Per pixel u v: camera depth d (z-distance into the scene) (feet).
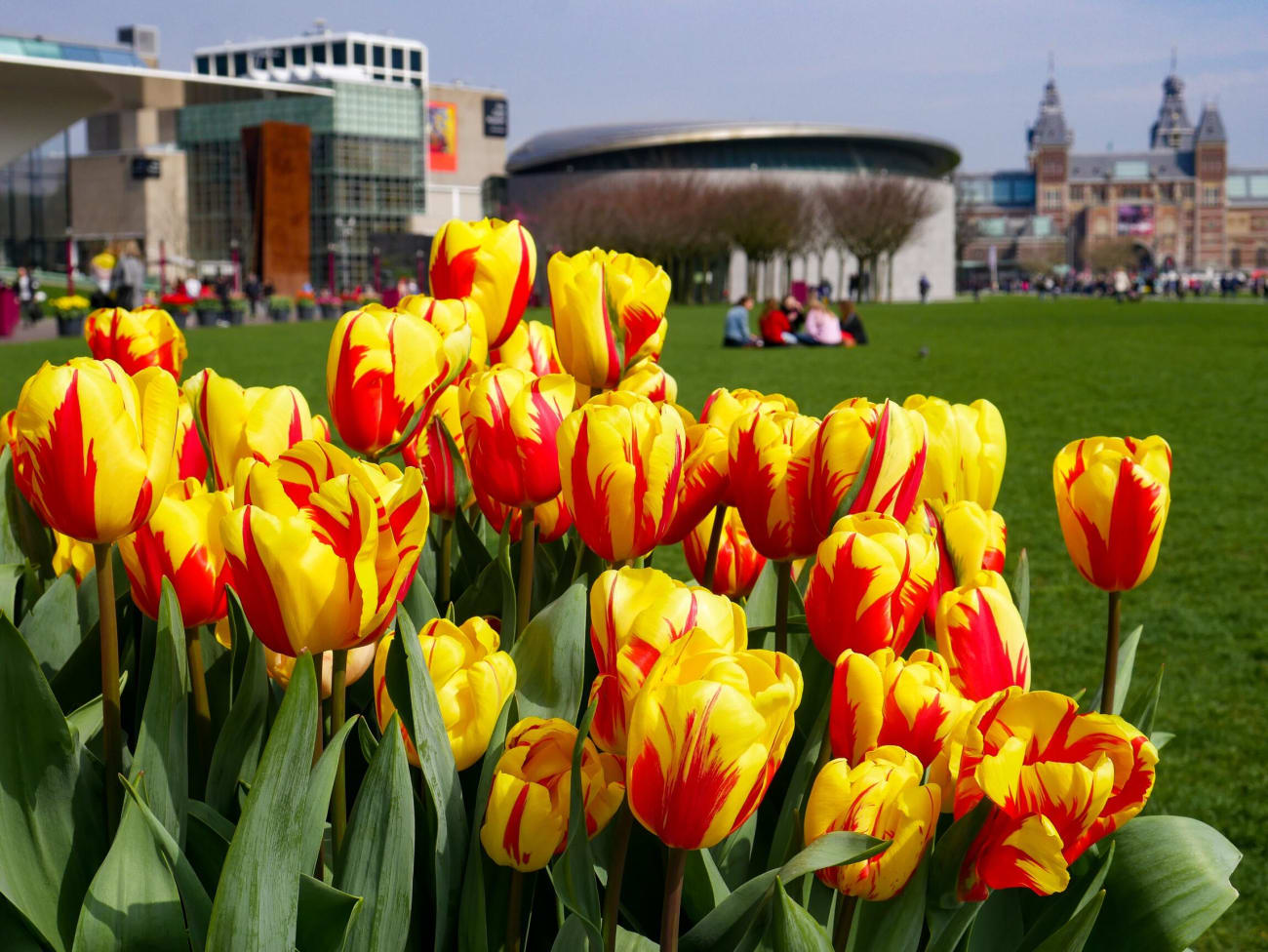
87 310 96.73
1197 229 577.84
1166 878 3.38
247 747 3.36
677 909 2.48
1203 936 9.70
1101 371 64.44
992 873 2.61
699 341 96.22
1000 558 3.94
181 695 3.10
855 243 257.75
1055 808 2.44
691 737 2.22
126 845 2.68
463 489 4.66
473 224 4.69
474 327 4.50
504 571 3.88
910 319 148.46
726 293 270.46
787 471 3.54
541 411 3.72
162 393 3.03
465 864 3.04
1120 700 4.75
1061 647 16.52
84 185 323.98
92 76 159.94
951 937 2.89
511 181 288.71
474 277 4.62
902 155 322.55
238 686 3.70
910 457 3.34
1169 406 47.21
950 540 3.71
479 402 3.74
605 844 3.23
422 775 3.15
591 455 3.20
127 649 4.01
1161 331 109.40
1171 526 25.09
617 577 2.75
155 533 3.29
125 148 349.41
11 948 3.00
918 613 3.03
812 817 2.62
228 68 453.99
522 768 2.84
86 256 303.07
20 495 4.79
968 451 4.18
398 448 3.74
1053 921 3.41
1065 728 2.56
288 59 447.42
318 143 313.32
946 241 309.63
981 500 4.29
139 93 169.68
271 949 2.52
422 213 326.24
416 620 3.94
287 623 2.53
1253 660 16.11
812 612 3.04
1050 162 580.30
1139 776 2.47
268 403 3.59
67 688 3.83
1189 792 12.05
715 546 4.32
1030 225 565.94
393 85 320.09
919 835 2.58
